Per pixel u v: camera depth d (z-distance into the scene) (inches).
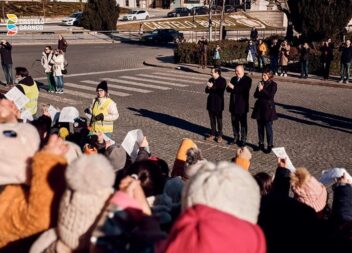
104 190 89.7
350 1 1029.2
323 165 383.2
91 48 1478.8
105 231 84.3
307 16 1048.2
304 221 125.4
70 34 1870.1
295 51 990.4
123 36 1888.5
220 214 80.5
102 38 1814.7
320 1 1026.7
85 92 721.0
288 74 904.9
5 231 100.3
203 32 2021.4
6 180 104.6
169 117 554.9
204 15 2385.6
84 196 87.0
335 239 141.6
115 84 794.8
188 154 164.2
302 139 459.2
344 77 812.6
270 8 2374.5
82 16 2027.6
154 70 989.8
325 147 432.5
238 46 1135.0
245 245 78.5
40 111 573.0
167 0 2915.8
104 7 1967.3
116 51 1382.9
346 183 195.0
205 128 504.1
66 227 88.1
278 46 892.6
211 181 83.2
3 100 134.2
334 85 796.0
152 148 431.8
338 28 1051.9
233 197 81.7
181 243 78.4
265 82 406.9
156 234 86.2
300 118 550.6
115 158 206.8
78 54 1285.7
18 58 1163.9
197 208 81.9
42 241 93.4
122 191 90.9
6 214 100.5
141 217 88.2
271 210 127.2
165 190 125.3
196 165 132.5
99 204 88.4
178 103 639.1
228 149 430.6
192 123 525.7
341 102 652.1
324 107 615.5
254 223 84.0
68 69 979.9
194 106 618.5
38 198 95.4
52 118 308.5
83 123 318.3
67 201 89.0
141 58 1200.2
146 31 1990.7
